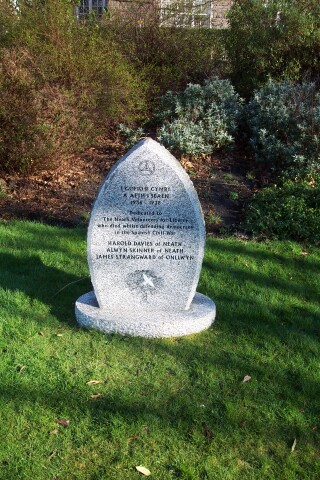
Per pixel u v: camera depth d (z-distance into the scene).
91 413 2.06
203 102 5.58
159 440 1.94
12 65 4.52
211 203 4.46
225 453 1.89
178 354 2.47
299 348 2.57
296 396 2.20
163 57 6.23
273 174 4.97
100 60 5.31
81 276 3.28
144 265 2.67
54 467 1.82
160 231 2.62
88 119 5.00
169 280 2.69
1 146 4.59
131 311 2.70
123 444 1.92
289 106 5.20
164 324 2.58
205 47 6.41
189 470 1.80
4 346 2.48
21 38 5.10
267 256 3.66
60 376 2.26
